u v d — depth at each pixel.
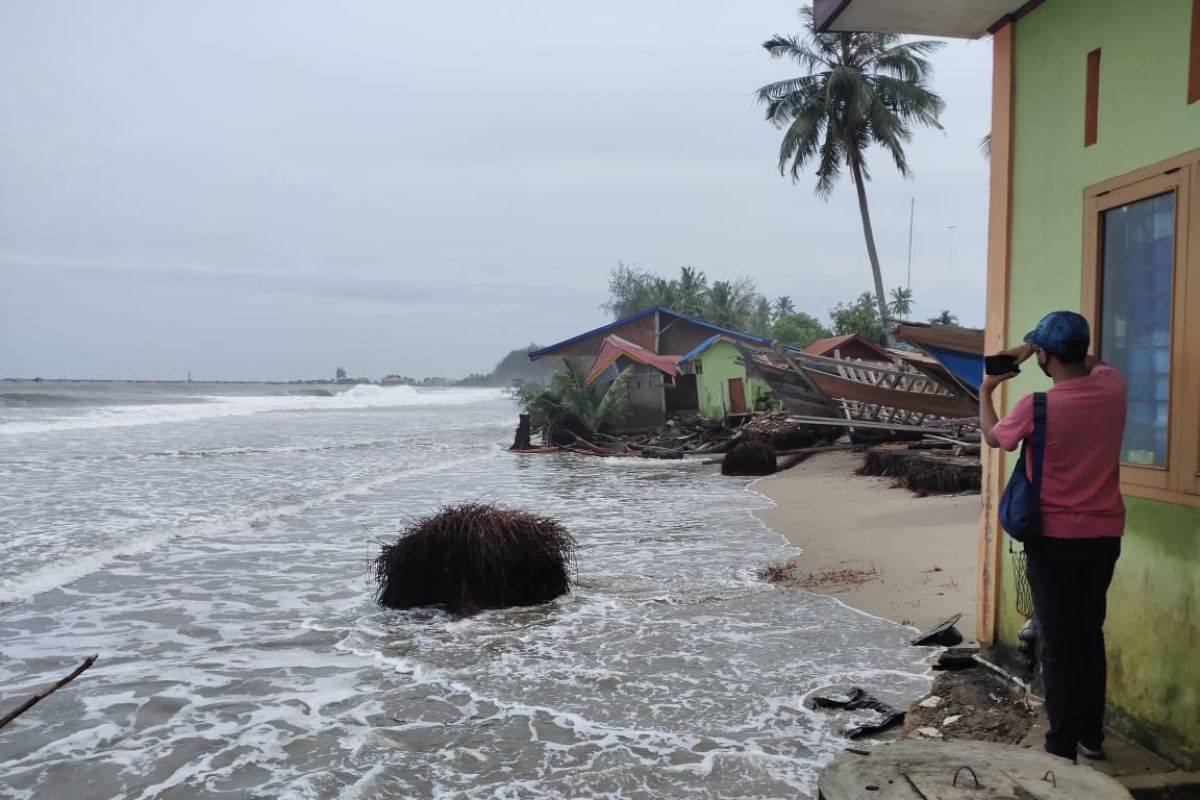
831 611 7.47
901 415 22.06
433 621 7.44
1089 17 4.26
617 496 16.52
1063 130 4.48
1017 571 4.88
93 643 6.84
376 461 23.53
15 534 11.43
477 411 66.50
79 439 28.39
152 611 7.81
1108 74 4.10
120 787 4.30
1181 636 3.54
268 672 6.10
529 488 17.97
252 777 4.39
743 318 62.66
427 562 7.94
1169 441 3.60
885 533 11.00
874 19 5.23
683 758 4.50
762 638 6.69
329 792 4.19
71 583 8.91
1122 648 3.95
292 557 10.27
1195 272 3.45
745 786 4.15
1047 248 4.61
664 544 11.02
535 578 8.04
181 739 4.89
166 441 28.22
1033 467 3.48
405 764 4.50
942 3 4.93
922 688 5.39
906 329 13.16
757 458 20.80
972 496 13.34
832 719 4.98
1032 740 4.10
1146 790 3.28
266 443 28.84
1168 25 3.67
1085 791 2.56
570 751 4.63
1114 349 4.06
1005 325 5.02
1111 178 4.05
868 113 33.62
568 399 31.62
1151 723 3.73
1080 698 3.54
